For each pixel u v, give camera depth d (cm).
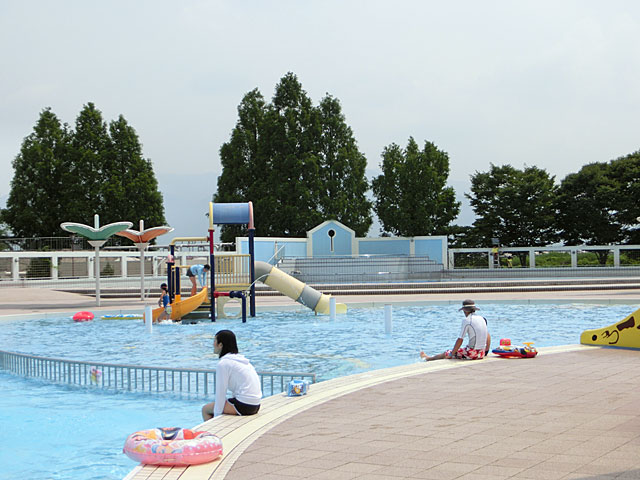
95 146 5209
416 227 4772
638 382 830
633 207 4700
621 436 559
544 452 514
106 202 5081
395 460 505
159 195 5275
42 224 5022
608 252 4141
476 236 5003
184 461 509
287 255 4094
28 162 5088
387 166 5216
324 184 5000
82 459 681
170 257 2194
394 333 1723
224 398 679
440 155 5156
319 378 1098
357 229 4991
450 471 471
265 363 1257
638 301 2369
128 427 805
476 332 1047
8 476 629
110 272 3931
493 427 604
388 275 3856
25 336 1758
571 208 4888
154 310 2078
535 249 4188
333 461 509
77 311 2333
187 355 1389
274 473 484
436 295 2909
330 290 3147
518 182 4953
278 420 656
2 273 3594
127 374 1027
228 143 5322
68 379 1092
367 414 676
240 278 2281
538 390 786
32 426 813
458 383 848
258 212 4972
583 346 1194
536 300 2441
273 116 5138
